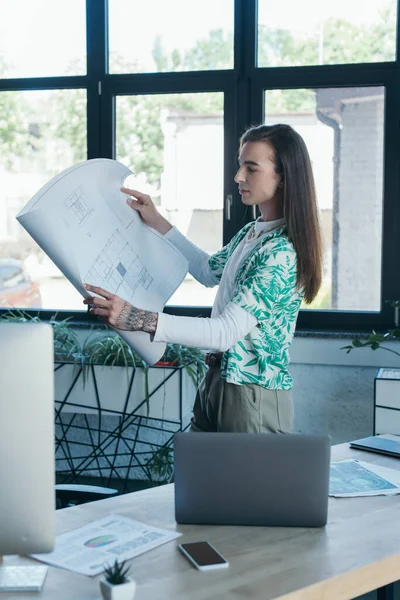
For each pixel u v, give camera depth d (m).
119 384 4.14
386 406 3.56
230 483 1.75
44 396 1.39
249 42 4.30
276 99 4.32
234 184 4.37
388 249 4.23
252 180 2.26
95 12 4.48
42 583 1.48
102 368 4.14
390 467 2.21
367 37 4.18
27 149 4.68
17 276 4.73
